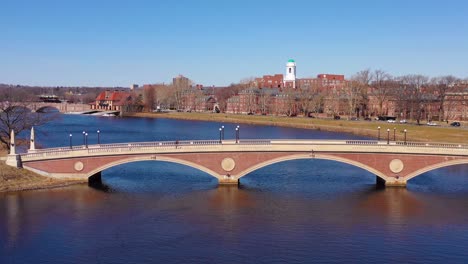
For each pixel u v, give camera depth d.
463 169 88.00
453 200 64.81
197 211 59.03
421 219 56.53
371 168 70.12
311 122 179.50
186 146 69.56
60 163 70.06
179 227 53.25
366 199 65.06
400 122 163.25
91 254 45.75
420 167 69.75
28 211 57.72
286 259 45.00
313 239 50.03
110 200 63.34
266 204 62.38
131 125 187.00
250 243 48.75
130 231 51.81
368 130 147.62
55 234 50.62
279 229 52.88
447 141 119.69
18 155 69.06
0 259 44.50
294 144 69.44
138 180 75.81
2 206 59.31
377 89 195.88
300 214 58.19
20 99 158.25
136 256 45.41
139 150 69.50
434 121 169.38
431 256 46.03
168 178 77.62
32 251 46.31
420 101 166.75
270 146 69.38
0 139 94.81
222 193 67.62
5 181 65.94
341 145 69.31
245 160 70.06
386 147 69.50
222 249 47.16
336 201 64.00
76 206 60.25
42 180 68.88
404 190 69.88
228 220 55.78
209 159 70.12
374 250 47.34
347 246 48.25
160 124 193.25
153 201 63.19
